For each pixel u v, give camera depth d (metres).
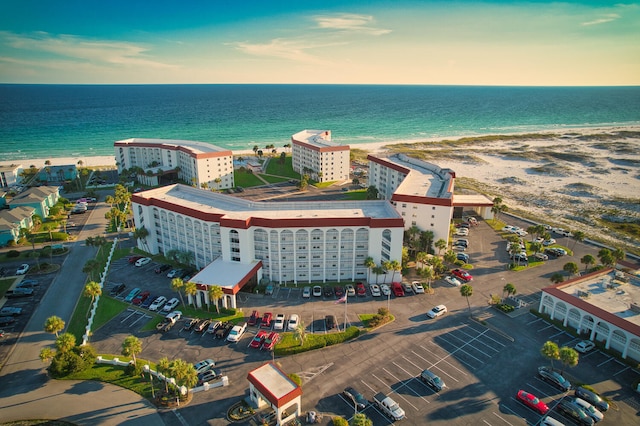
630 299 88.75
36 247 133.25
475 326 90.38
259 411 66.38
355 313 94.88
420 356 80.31
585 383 73.19
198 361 78.75
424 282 109.38
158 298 99.06
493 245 136.00
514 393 70.56
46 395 70.38
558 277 102.56
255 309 96.44
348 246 108.31
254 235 106.31
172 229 121.31
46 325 78.06
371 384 72.56
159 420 64.75
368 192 179.75
